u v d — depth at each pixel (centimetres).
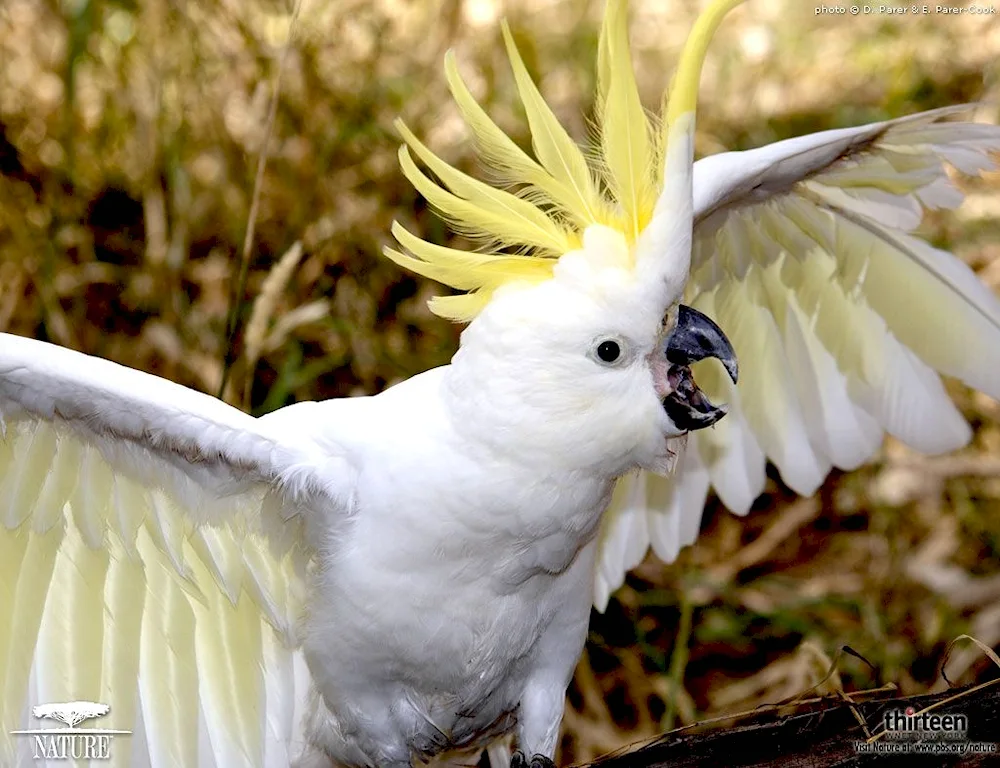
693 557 805
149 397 448
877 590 788
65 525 482
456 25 901
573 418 467
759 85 1002
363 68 894
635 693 760
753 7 1058
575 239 480
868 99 998
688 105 467
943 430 639
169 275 841
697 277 633
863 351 643
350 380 845
